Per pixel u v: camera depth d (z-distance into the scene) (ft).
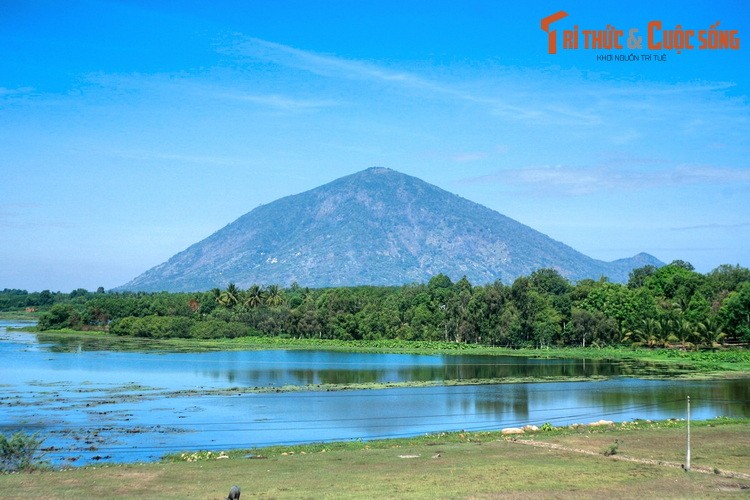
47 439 221.46
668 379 401.29
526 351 622.54
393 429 244.01
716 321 581.94
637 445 198.29
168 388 351.87
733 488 152.15
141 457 196.65
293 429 242.99
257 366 476.13
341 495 143.43
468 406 295.89
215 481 155.94
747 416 270.05
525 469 167.32
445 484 152.66
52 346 637.71
